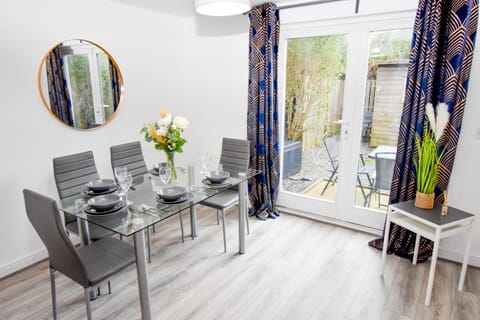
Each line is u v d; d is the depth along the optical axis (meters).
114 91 3.25
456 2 2.26
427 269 2.58
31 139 2.62
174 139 2.43
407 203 2.46
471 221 2.20
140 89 3.53
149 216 1.98
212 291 2.33
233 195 3.04
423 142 2.35
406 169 2.66
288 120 3.56
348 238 3.11
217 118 3.94
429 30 2.39
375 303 2.19
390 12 2.72
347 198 3.29
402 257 2.75
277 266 2.64
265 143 3.48
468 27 2.26
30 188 2.66
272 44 3.23
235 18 3.53
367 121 3.06
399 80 2.83
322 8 3.05
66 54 2.79
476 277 2.47
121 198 2.18
